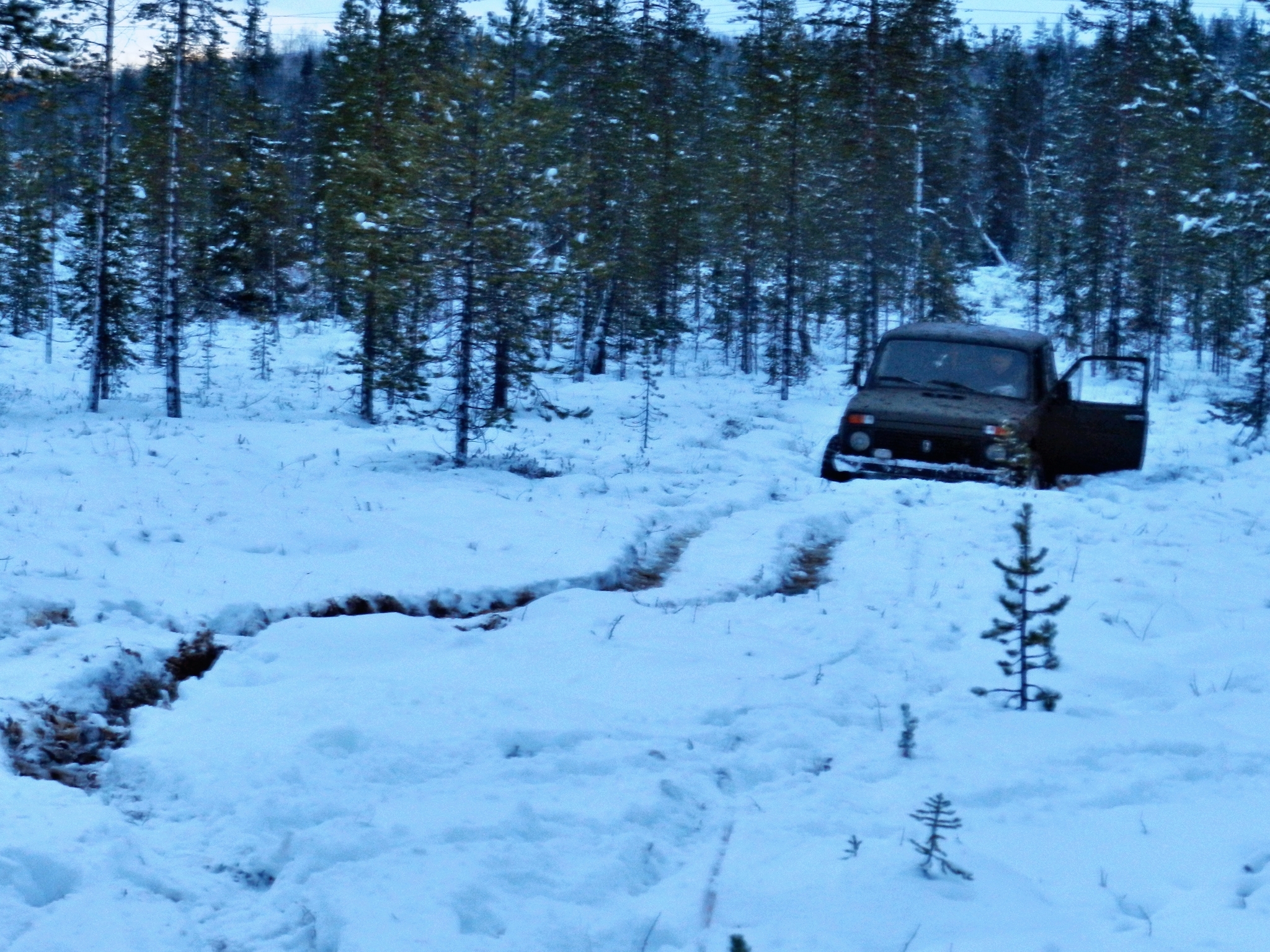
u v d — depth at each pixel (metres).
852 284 38.44
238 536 10.20
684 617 8.45
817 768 5.54
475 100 15.98
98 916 3.65
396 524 11.32
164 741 5.62
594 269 18.03
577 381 32.09
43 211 37.03
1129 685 6.83
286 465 15.39
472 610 9.12
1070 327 44.12
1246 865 4.19
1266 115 25.55
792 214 31.45
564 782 5.03
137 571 8.61
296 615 8.31
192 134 23.28
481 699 6.09
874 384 15.04
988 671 7.14
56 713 5.76
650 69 36.06
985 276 62.59
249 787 4.87
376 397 27.47
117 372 28.23
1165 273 39.69
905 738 5.55
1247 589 9.38
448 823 4.38
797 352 36.41
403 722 5.64
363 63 24.83
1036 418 14.30
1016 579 9.52
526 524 11.62
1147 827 4.62
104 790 5.09
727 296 40.25
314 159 42.28
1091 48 46.53
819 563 10.98
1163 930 3.66
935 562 10.34
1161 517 12.14
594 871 4.09
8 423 20.03
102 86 22.66
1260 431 20.69
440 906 3.69
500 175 15.87
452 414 16.42
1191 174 36.97
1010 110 66.56
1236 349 38.59
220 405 26.36
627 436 20.44
